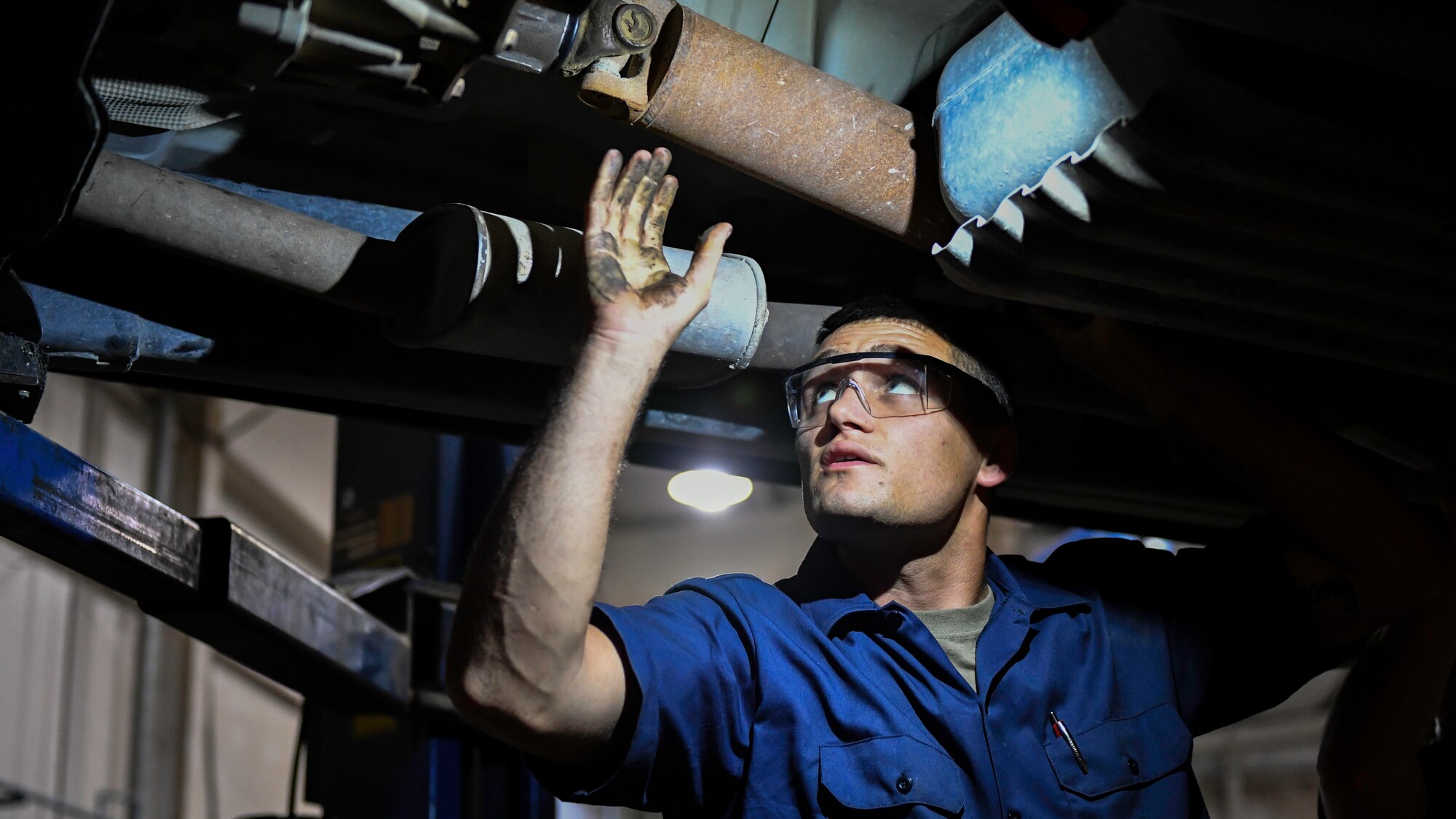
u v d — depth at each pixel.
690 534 9.62
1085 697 1.88
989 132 1.52
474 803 3.01
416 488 3.21
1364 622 2.04
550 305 1.66
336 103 1.79
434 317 1.68
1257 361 2.06
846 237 2.09
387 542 3.21
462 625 1.50
